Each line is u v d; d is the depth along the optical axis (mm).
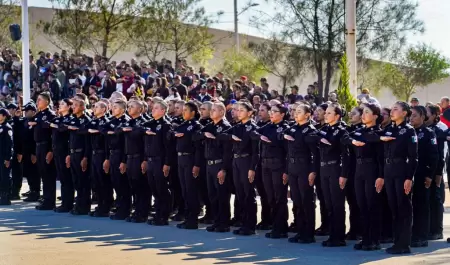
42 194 16672
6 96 25453
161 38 33594
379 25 28953
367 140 11000
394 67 34844
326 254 10789
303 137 11789
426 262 10117
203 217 14008
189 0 33750
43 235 12367
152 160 13641
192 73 24625
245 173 12578
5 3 35938
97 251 10938
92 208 15531
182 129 13258
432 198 12164
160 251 10953
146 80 24219
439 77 38219
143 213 14102
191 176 13258
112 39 33250
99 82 24469
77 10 32500
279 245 11562
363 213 11219
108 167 14445
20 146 16781
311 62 28797
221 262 10141
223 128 12852
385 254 10773
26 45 21328
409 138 10711
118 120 14352
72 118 15055
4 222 13805
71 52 32844
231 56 35062
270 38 29297
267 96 22000
